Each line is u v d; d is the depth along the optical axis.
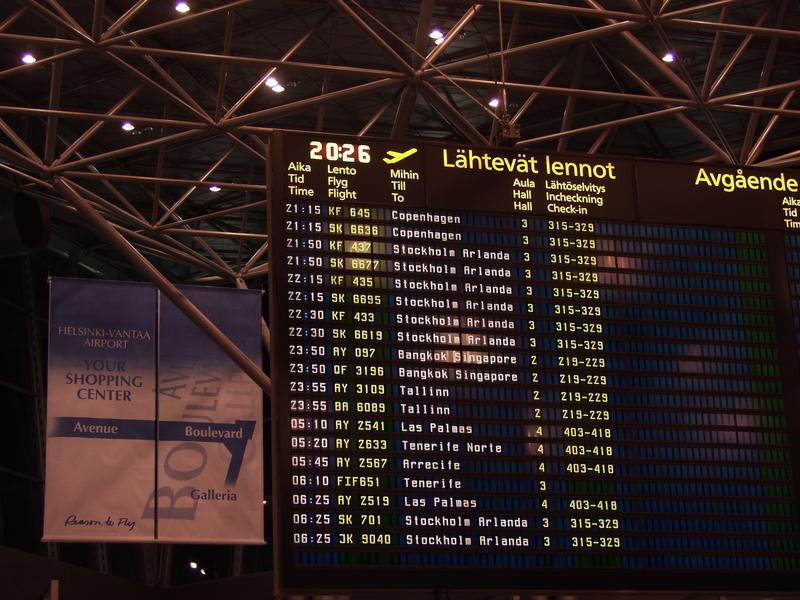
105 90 29.70
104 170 33.38
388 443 13.93
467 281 14.93
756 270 15.87
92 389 22.39
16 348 34.09
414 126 32.28
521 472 14.16
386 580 13.34
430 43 28.02
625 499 14.30
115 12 26.47
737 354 15.35
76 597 30.02
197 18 23.19
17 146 28.83
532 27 27.47
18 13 24.30
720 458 14.77
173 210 31.52
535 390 14.59
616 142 33.56
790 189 16.39
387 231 14.92
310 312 14.34
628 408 14.77
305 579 13.16
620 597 14.02
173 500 22.33
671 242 15.76
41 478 33.44
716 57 25.50
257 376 22.70
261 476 22.92
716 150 27.56
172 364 22.95
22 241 21.58
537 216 15.46
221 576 36.56
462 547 13.67
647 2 23.39
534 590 13.67
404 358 14.38
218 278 36.66
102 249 37.69
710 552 14.28
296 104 25.25
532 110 31.64
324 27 27.25
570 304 15.13
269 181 14.83
